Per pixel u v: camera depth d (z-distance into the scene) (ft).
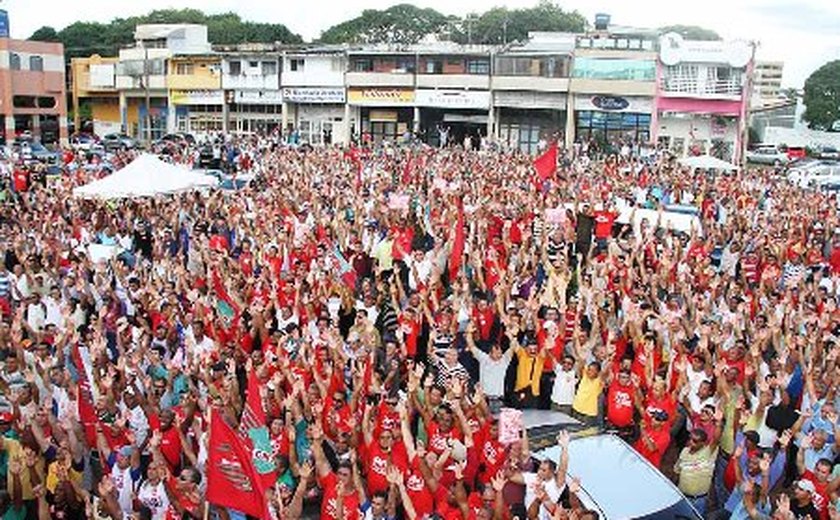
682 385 36.58
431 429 31.89
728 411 35.45
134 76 256.73
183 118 250.57
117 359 40.55
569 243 66.03
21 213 75.61
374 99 219.41
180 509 28.71
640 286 53.31
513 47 209.77
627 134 200.13
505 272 53.78
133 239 68.74
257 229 70.49
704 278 55.11
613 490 28.45
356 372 36.96
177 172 71.92
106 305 47.52
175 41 258.98
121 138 226.38
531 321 41.83
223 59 237.86
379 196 82.84
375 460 30.96
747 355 39.65
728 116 193.06
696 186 103.65
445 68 213.25
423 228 70.49
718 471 34.81
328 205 83.87
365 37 334.44
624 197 90.53
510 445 29.32
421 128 220.84
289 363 37.65
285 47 244.01
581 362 38.06
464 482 30.37
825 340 43.37
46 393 36.19
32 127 240.73
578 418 36.37
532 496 27.84
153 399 35.81
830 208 96.27
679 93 192.95
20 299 48.93
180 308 45.96
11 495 29.50
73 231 67.92
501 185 99.81
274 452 30.04
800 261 63.98
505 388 39.27
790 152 228.22
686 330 45.47
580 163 139.64
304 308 45.96
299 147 174.60
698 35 236.43
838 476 29.55
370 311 48.88
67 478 29.99
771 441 35.24
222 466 25.86
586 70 197.77
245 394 37.29
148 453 31.71
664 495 28.50
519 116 211.00
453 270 57.26
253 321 43.70
